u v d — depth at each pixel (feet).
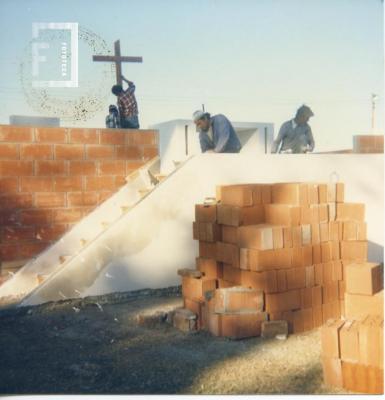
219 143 25.35
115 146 28.19
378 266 14.99
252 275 17.47
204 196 24.52
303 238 17.98
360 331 12.55
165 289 23.77
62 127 26.99
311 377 13.53
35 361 15.34
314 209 18.33
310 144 30.60
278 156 25.72
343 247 19.03
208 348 16.10
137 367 14.58
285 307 17.56
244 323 17.02
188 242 24.29
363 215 19.01
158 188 23.73
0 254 25.81
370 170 27.86
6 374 14.33
